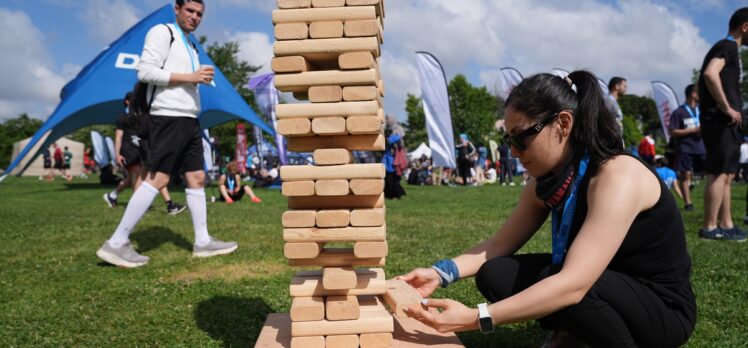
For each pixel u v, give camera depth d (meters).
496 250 2.30
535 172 1.94
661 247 1.82
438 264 2.26
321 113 1.89
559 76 1.89
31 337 2.54
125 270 3.91
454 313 1.83
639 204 1.75
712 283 3.30
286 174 1.90
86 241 5.25
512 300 1.76
